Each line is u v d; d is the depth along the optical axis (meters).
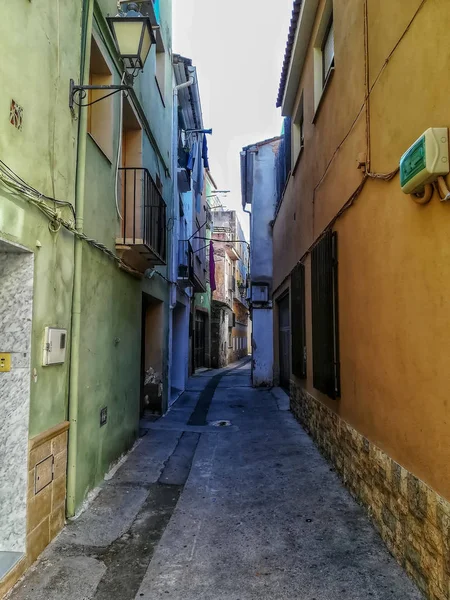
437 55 2.62
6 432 3.14
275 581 3.03
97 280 4.78
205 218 19.86
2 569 2.86
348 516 4.03
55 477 3.64
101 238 4.95
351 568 3.17
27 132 3.13
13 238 2.93
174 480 5.10
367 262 4.05
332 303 5.34
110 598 2.85
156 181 8.28
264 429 7.77
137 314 6.81
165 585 2.99
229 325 31.33
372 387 3.89
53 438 3.59
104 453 5.07
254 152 14.22
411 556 2.99
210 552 3.44
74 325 4.07
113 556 3.37
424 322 2.83
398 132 3.27
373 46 3.86
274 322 13.59
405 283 3.14
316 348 6.34
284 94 9.24
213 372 20.83
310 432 7.05
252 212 14.17
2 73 2.78
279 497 4.54
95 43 4.70
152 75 7.74
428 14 2.73
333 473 5.24
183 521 4.00
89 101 5.19
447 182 2.50
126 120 6.50
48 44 3.49
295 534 3.71
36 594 2.86
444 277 2.56
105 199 5.10
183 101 12.31
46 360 3.42
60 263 3.76
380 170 3.68
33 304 3.23
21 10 3.03
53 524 3.60
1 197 2.77
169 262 9.90
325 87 5.83
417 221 2.93
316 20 6.70
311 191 6.98
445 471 2.54
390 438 3.43
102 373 4.98
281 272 11.41
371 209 3.92
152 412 9.08
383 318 3.61
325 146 5.95
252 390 13.11
